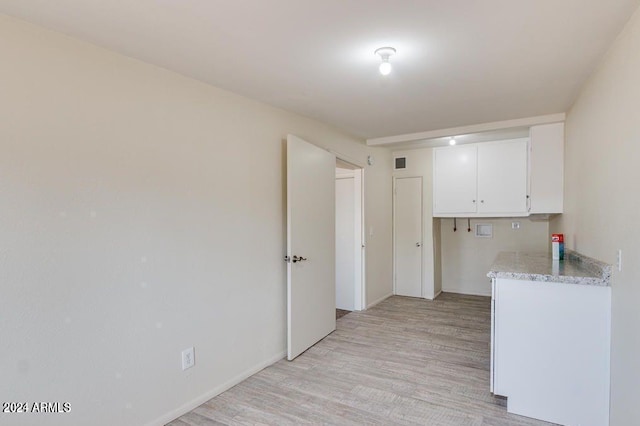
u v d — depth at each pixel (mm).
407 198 5688
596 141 2402
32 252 1733
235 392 2686
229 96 2816
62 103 1854
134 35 1909
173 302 2365
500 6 1680
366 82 2658
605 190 2197
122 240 2090
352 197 4992
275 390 2709
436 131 4262
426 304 5199
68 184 1865
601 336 2170
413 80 2619
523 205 4785
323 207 3811
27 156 1727
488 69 2430
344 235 5047
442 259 6027
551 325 2285
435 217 5523
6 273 1654
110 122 2051
